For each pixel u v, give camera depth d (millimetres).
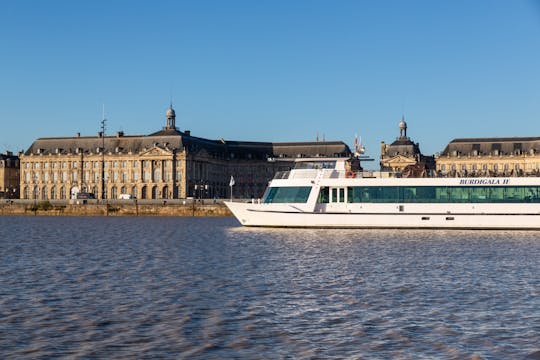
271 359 23406
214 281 39000
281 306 31578
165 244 65562
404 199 78312
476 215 77250
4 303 32219
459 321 28625
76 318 29047
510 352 24234
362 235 71438
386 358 23547
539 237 68688
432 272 42906
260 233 75688
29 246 63688
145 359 23344
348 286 37188
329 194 79875
